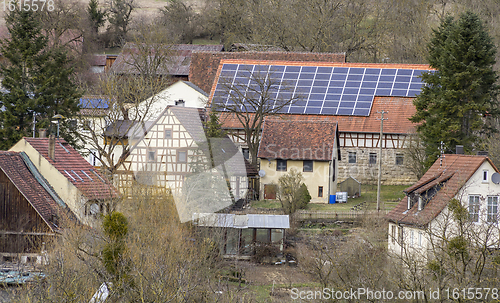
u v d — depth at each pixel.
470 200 72.94
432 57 111.06
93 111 110.00
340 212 100.62
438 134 103.88
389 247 79.88
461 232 44.47
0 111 108.06
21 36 114.38
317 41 186.12
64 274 38.69
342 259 55.38
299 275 75.12
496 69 133.12
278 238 86.25
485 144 99.19
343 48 187.12
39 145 80.94
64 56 117.88
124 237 41.75
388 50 184.25
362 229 94.88
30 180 74.94
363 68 142.50
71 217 65.69
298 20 188.62
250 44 192.38
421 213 72.81
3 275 44.62
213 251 58.53
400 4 184.62
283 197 102.25
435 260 44.59
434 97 107.81
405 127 127.12
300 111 133.50
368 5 187.75
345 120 130.88
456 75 103.00
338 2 187.50
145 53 159.62
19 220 70.88
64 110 112.88
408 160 120.88
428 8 174.75
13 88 109.12
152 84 127.88
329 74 141.75
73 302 36.19
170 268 44.81
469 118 106.25
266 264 81.94
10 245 68.44
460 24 105.44
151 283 37.12
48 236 67.75
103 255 40.59
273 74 141.88
